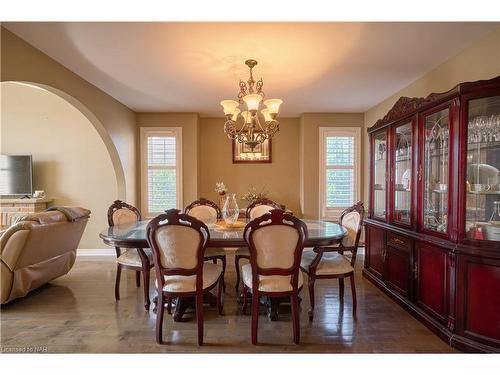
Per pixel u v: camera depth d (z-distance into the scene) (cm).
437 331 218
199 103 425
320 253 248
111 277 358
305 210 486
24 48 235
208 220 341
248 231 207
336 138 485
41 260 297
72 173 472
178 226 202
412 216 257
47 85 263
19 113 468
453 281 204
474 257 192
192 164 481
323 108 457
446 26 212
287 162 520
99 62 276
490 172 203
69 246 339
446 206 222
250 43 238
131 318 249
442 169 231
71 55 261
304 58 268
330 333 223
